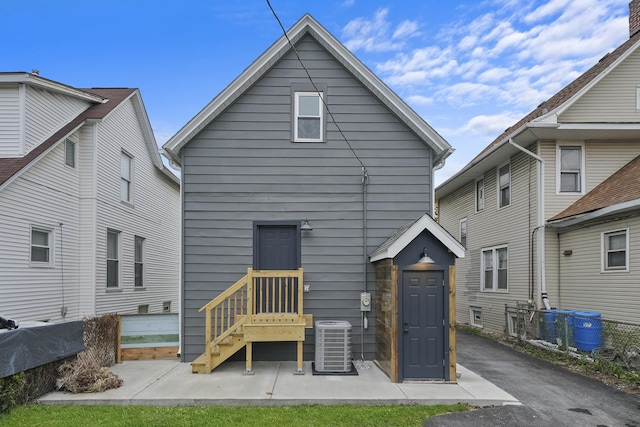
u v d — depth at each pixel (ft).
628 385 20.29
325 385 19.33
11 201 25.84
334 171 25.59
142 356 25.30
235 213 25.20
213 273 24.85
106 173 35.53
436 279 20.33
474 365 24.94
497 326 38.96
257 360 24.44
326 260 25.09
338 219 25.36
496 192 39.96
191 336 24.54
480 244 43.62
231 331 21.80
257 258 25.03
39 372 17.97
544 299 31.76
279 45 25.23
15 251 26.09
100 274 34.04
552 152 32.91
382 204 25.50
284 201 25.35
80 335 20.72
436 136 25.25
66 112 32.58
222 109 25.38
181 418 15.51
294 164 25.55
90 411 16.33
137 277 42.78
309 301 24.86
